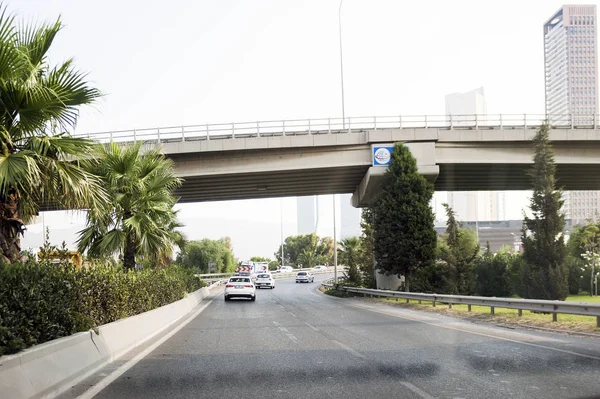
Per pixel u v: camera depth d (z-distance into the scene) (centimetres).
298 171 3800
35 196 1090
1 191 990
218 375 861
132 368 941
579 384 738
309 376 838
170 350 1185
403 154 3628
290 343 1280
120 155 2016
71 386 776
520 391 698
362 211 4653
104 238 1911
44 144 1034
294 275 9806
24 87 963
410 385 751
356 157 3756
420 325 1692
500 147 3750
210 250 7625
